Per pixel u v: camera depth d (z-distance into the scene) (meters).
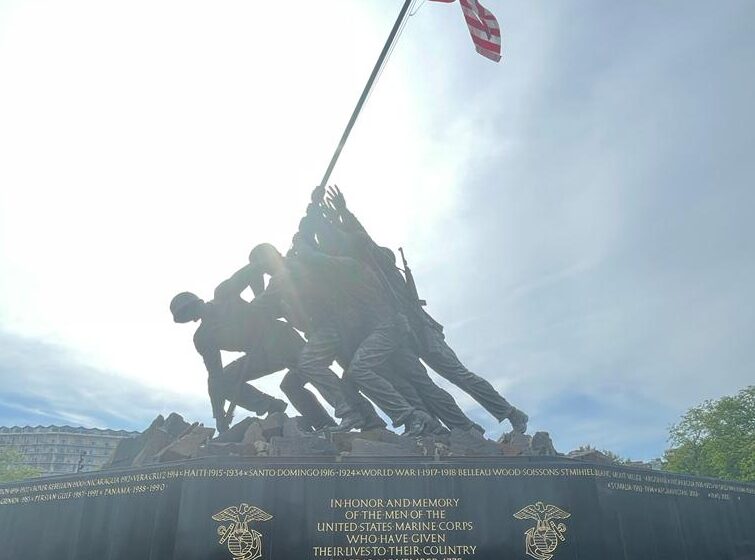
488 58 17.12
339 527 12.56
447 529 12.70
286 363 17.89
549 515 12.86
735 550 14.87
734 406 62.41
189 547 12.23
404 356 18.53
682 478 14.89
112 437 130.75
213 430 15.78
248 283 18.02
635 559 13.07
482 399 18.81
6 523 14.38
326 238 18.84
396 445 14.59
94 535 13.29
